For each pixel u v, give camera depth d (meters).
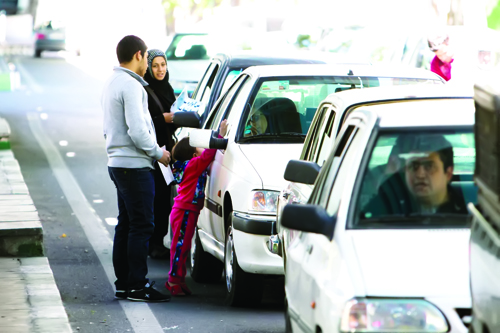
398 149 12.23
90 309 20.00
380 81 22.36
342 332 10.25
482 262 9.36
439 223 11.57
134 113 20.25
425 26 43.34
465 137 12.41
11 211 25.84
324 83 22.25
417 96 15.30
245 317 19.14
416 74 22.77
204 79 29.34
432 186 12.01
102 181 38.59
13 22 165.75
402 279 10.45
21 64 121.88
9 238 23.22
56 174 40.16
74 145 49.19
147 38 121.50
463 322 10.18
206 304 20.64
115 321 18.84
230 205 20.59
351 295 10.38
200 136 21.25
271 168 19.66
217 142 21.19
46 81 94.19
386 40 46.16
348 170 12.12
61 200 34.56
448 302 10.21
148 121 20.67
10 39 165.38
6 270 21.59
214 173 21.69
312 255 12.30
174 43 55.75
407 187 11.95
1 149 43.66
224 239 20.97
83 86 88.44
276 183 19.19
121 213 21.30
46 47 140.62
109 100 20.58
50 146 48.72
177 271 21.61
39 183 38.00
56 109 67.38
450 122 12.57
